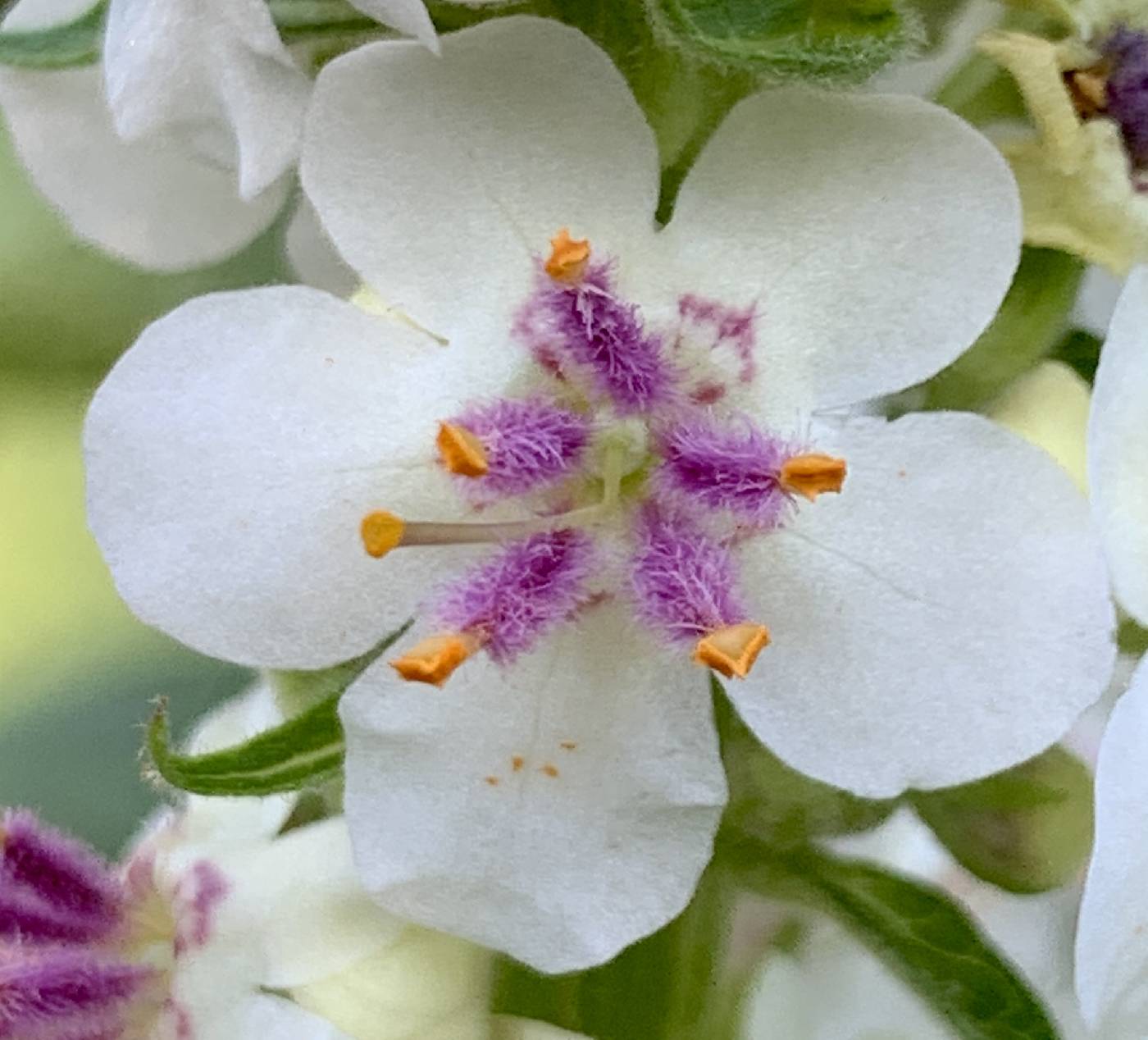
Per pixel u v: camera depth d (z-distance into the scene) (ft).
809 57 0.36
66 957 0.40
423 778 0.37
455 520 0.38
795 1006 0.48
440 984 0.40
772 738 0.37
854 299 0.37
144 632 0.60
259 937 0.40
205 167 0.41
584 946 0.37
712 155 0.37
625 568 0.38
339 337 0.37
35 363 0.63
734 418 0.38
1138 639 0.40
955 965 0.39
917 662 0.37
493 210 0.37
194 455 0.37
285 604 0.37
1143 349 0.37
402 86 0.36
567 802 0.37
